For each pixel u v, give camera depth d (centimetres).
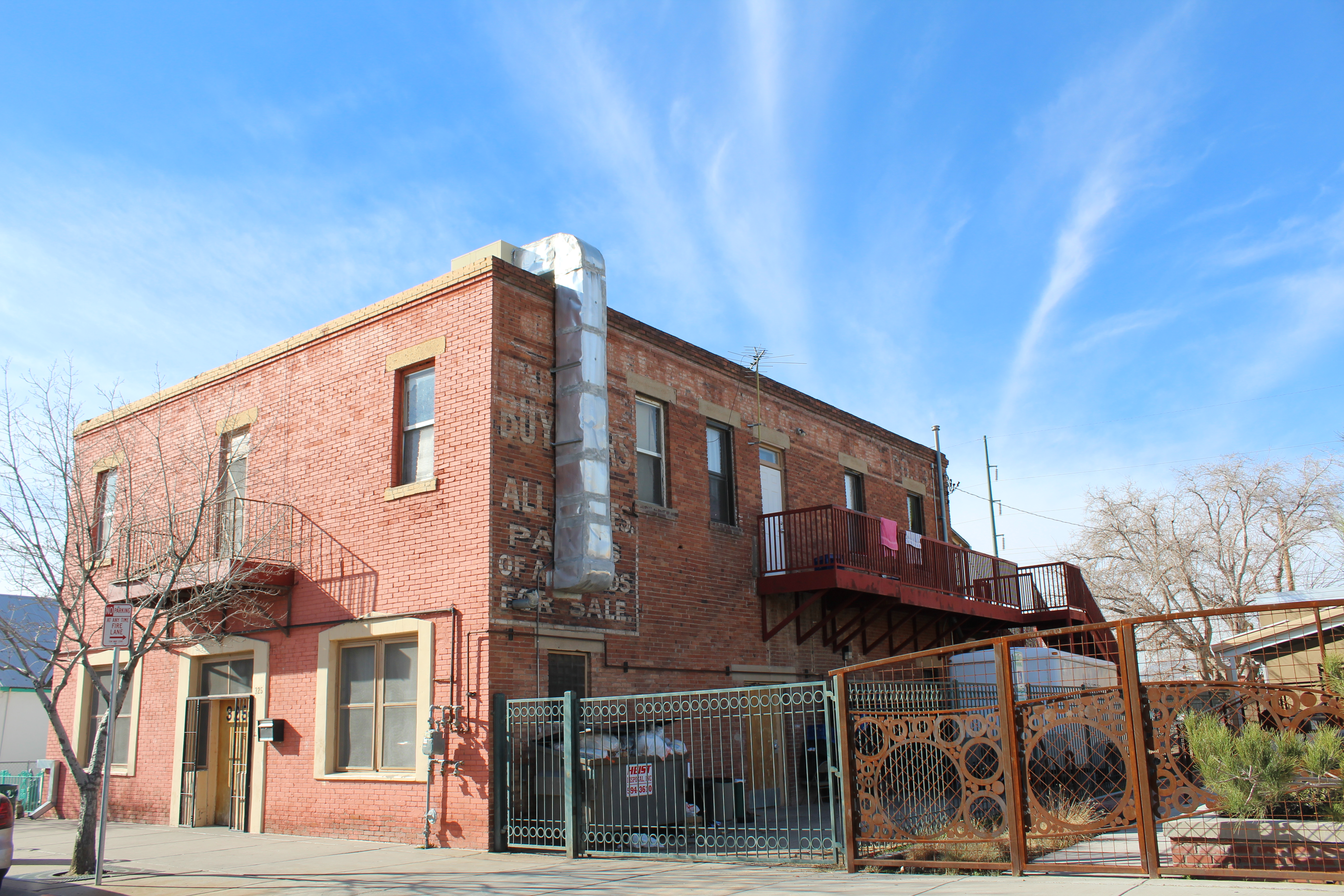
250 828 1395
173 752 1559
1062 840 934
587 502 1298
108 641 1101
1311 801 767
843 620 1844
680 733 1425
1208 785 781
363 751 1308
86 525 1318
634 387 1527
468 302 1329
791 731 1656
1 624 1248
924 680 1345
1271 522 3331
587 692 1316
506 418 1284
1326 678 757
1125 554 3484
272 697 1418
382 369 1409
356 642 1352
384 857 1106
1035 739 841
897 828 888
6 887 979
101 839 999
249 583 1402
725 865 969
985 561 2156
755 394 1795
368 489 1377
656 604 1460
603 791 1123
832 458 1981
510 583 1235
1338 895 654
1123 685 800
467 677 1202
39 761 1848
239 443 1600
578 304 1365
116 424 1612
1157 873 761
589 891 848
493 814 1141
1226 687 789
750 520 1706
